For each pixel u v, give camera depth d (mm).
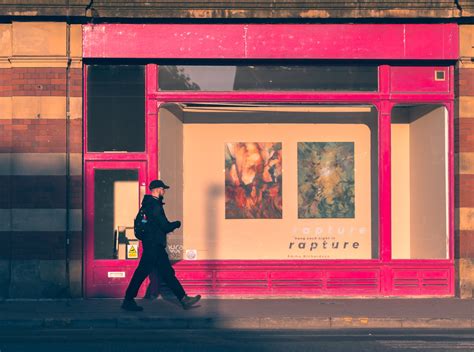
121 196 16500
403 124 16781
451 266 16641
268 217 16797
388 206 16594
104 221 16484
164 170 16609
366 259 16672
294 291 16562
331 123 16781
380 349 11078
